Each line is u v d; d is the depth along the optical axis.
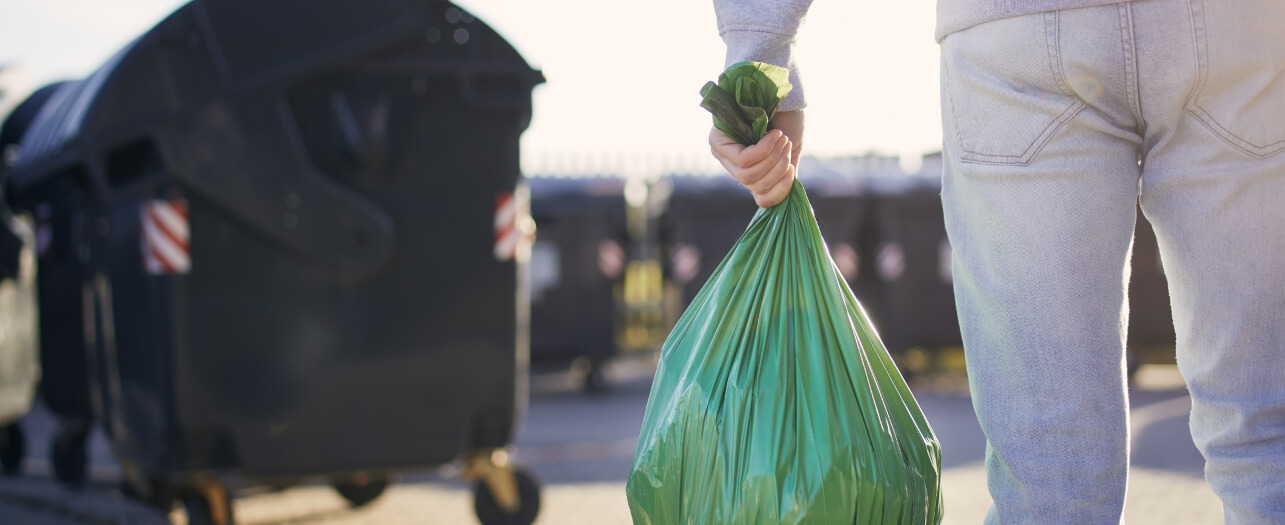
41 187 6.09
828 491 1.47
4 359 6.66
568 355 13.16
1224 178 1.44
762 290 1.60
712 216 13.48
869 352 1.63
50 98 6.50
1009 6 1.46
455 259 4.39
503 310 4.45
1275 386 1.49
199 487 4.40
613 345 13.20
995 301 1.52
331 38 4.24
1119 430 1.49
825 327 1.58
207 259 4.08
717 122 1.60
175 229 4.04
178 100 4.08
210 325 4.07
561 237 13.13
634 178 13.89
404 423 4.30
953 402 11.80
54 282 6.09
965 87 1.54
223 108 4.12
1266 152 1.43
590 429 9.76
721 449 1.52
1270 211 1.44
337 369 4.21
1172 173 1.48
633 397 12.97
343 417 4.22
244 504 5.97
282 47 4.20
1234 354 1.49
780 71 1.57
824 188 13.48
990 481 1.59
